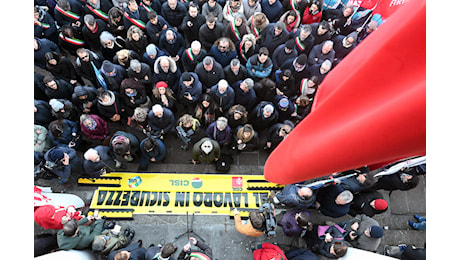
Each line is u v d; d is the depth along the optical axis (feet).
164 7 18.63
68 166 16.30
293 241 17.98
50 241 14.49
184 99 17.76
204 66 16.28
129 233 17.46
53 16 19.76
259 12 17.98
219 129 16.12
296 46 18.45
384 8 19.12
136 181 19.10
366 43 3.16
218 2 20.57
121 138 16.25
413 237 19.12
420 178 20.52
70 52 19.72
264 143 20.45
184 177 19.51
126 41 17.74
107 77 16.75
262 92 17.62
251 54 18.22
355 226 15.75
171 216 18.44
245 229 15.80
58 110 16.06
